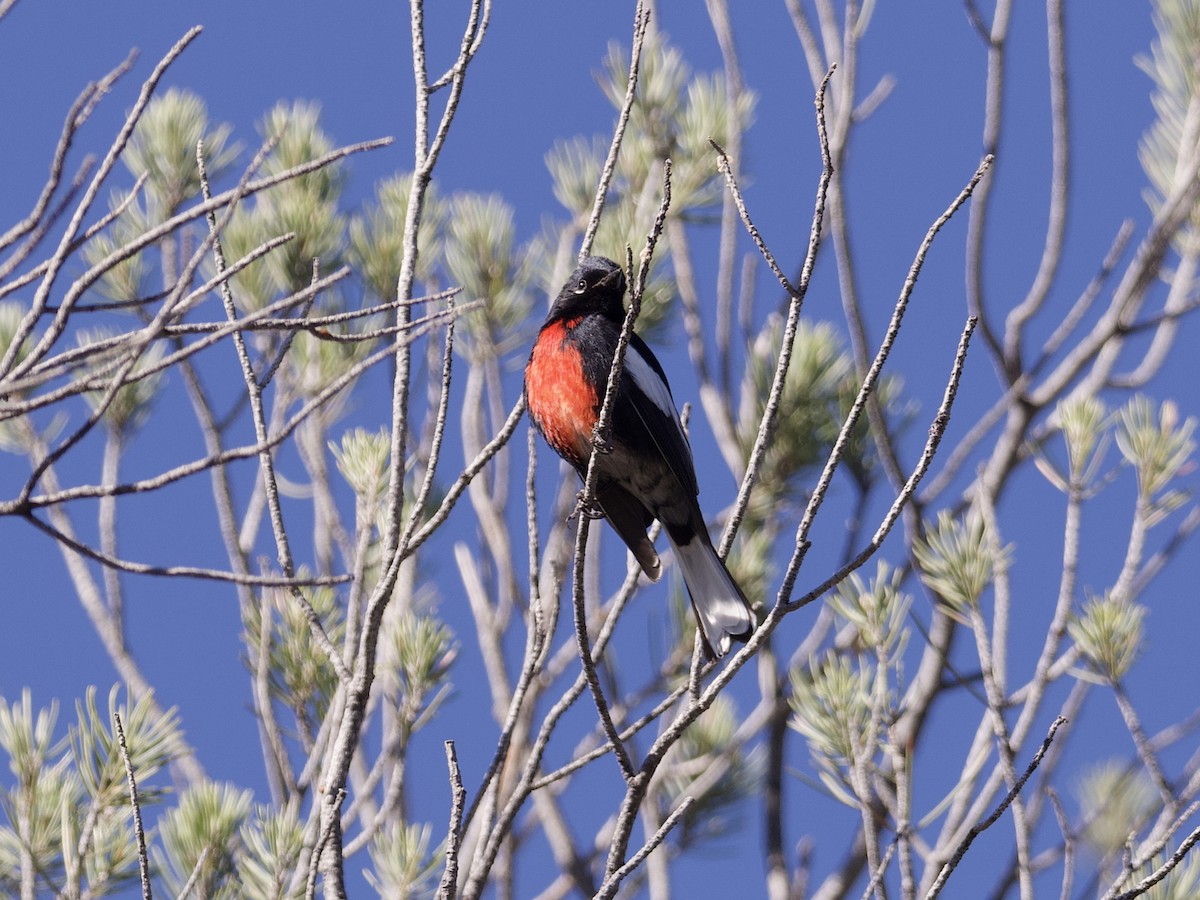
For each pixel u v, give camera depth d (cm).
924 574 905
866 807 772
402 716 897
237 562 1011
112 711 747
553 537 1103
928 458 668
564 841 1080
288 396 1100
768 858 1084
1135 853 800
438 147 809
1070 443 891
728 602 943
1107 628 829
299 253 1130
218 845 771
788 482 1134
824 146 684
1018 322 1213
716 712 1110
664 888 1012
